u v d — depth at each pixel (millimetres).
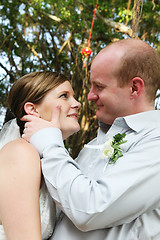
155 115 2000
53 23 10539
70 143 8742
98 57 2078
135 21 3998
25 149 1760
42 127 1867
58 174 1682
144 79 2016
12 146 1789
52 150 1757
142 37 8516
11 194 1638
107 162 1916
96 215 1591
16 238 1588
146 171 1667
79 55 9570
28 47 10508
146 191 1655
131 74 1990
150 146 1778
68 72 10312
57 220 2012
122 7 9227
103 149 1920
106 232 1737
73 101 2152
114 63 2002
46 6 10250
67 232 1813
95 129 8859
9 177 1669
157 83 2094
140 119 1982
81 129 8734
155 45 8641
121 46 2033
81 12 9805
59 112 2012
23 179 1665
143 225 1710
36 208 1661
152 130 1916
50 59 10648
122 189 1605
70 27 10133
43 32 10609
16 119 2207
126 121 1979
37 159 1762
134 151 1761
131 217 1687
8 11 10469
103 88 2057
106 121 2148
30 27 10547
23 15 10531
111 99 2037
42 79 2129
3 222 1641
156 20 8508
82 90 9023
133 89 2023
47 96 2104
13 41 10508
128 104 2039
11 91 2225
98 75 2051
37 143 1810
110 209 1597
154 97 2119
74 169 1704
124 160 1726
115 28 8922
